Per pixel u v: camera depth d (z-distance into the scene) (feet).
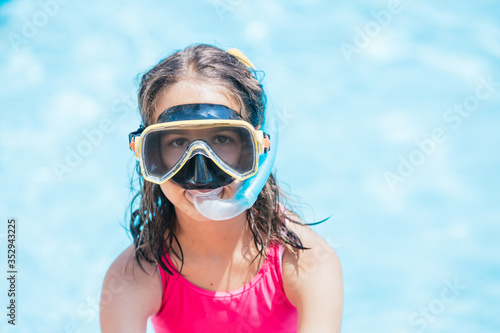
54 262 27.48
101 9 40.52
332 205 29.96
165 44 38.32
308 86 35.99
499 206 29.96
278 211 12.74
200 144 10.18
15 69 37.11
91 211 29.84
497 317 24.94
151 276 12.30
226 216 10.64
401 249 28.12
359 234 28.76
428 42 38.83
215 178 10.41
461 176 31.42
